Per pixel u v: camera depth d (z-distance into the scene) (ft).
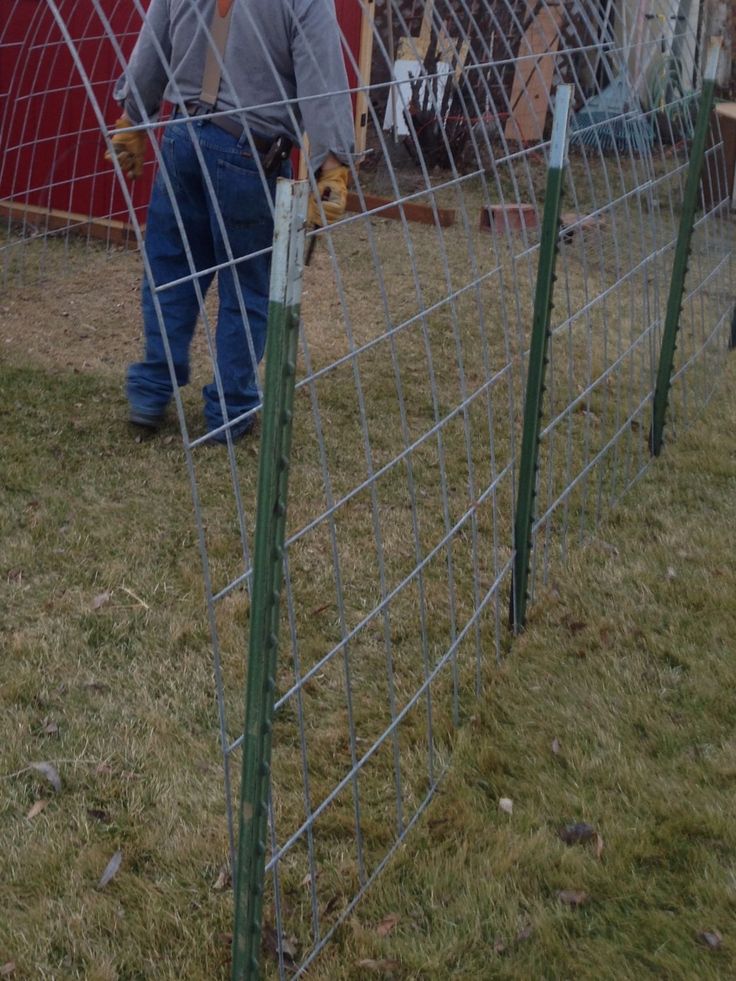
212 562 11.47
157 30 11.87
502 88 9.98
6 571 10.96
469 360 17.67
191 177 12.30
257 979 6.30
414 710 9.27
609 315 19.95
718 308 19.16
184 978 6.70
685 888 7.55
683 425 16.01
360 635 10.36
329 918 7.20
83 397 15.29
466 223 8.88
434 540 12.16
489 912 7.30
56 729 8.81
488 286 20.98
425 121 26.86
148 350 13.64
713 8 30.22
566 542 12.14
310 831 6.92
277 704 6.08
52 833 7.77
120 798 8.17
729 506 13.47
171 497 12.69
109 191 22.80
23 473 12.89
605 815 8.19
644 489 13.88
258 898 6.14
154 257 13.05
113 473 13.16
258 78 11.71
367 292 20.57
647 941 7.14
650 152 13.96
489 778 8.59
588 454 14.33
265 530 5.63
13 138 23.31
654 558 12.08
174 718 9.05
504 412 15.87
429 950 6.97
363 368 17.03
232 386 13.56
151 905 7.18
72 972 6.72
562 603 11.16
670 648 10.32
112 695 9.32
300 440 14.44
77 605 10.50
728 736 9.16
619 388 13.34
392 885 7.48
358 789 8.22
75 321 18.57
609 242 23.24
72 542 11.57
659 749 8.98
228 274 12.93
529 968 6.88
